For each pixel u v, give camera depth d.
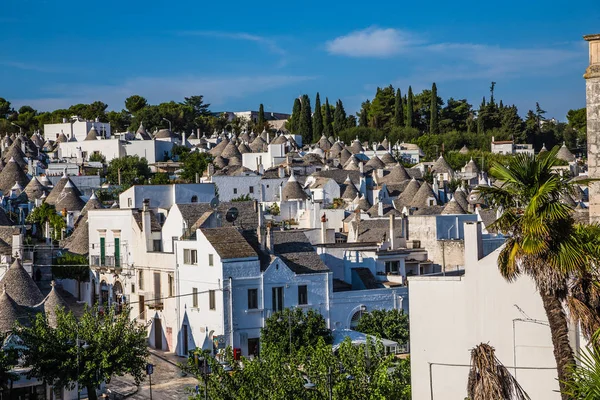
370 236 97.56
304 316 73.19
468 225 34.50
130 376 71.44
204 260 76.44
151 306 82.56
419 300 35.41
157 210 96.56
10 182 164.50
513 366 33.38
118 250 89.12
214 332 75.12
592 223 30.83
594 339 27.19
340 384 44.91
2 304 65.38
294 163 181.00
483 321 34.06
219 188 155.00
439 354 35.00
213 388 47.41
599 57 31.12
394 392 43.81
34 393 63.56
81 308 90.12
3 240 93.88
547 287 28.47
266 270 75.88
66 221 124.44
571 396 27.05
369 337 49.81
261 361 49.25
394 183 176.12
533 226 28.22
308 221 124.88
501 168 29.91
